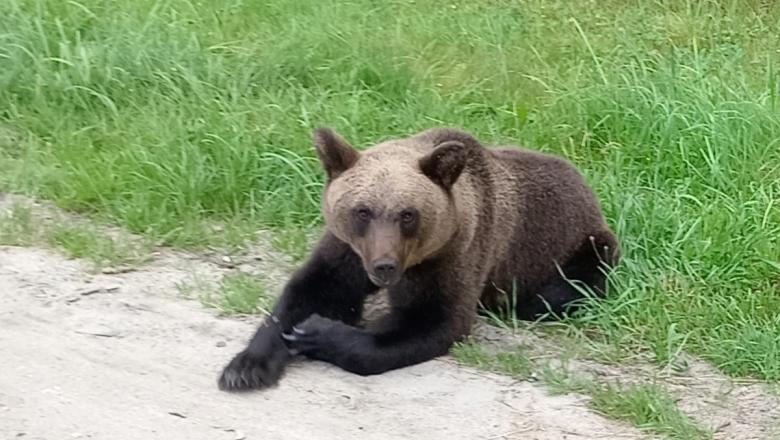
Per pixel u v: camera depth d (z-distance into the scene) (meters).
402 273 7.60
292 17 12.92
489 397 7.65
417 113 11.47
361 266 8.10
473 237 8.17
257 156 10.30
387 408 7.41
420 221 7.54
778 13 14.67
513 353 8.23
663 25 14.06
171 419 6.97
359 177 7.63
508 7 14.34
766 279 9.53
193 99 11.12
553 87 12.27
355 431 7.10
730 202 10.27
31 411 6.86
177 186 9.89
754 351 8.45
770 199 10.33
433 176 7.76
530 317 9.00
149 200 9.77
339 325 7.83
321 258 8.13
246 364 7.50
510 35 13.50
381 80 11.94
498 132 11.40
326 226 8.27
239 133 10.45
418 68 12.33
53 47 11.56
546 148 11.22
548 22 14.03
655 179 10.70
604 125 11.38
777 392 8.10
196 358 7.76
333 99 11.45
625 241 9.62
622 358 8.48
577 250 9.19
